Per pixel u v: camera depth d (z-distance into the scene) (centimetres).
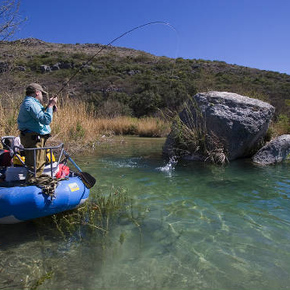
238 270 269
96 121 1630
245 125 761
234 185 540
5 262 273
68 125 982
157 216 388
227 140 770
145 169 660
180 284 247
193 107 840
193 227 357
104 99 2484
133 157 812
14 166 383
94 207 407
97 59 4231
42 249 298
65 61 3638
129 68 3781
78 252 293
